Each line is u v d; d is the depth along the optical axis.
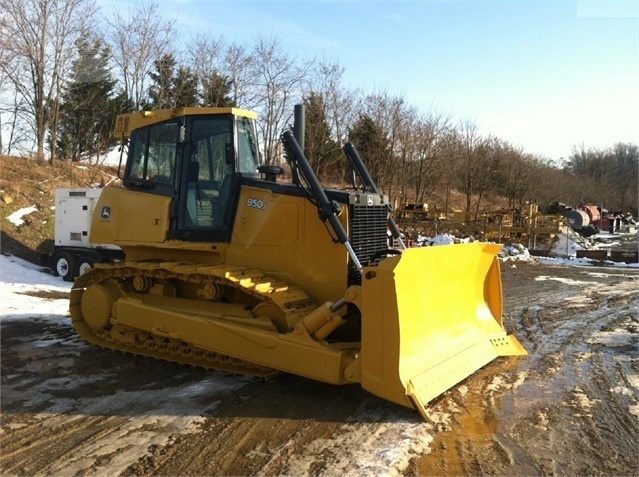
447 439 4.36
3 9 18.97
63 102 21.62
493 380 5.85
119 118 7.04
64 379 5.70
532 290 12.89
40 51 19.48
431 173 29.42
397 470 3.82
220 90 23.53
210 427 4.51
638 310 10.31
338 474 3.72
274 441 4.25
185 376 5.83
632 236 37.00
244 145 6.22
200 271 5.59
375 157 26.53
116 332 6.56
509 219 24.67
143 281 6.46
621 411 5.05
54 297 10.43
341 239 5.23
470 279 6.41
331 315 5.00
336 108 25.62
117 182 11.27
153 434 4.36
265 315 5.57
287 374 5.88
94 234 6.95
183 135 6.18
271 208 5.79
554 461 4.02
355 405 5.02
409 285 5.06
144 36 23.09
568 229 24.75
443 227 22.98
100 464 3.85
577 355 6.99
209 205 6.10
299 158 5.46
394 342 4.61
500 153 35.41
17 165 18.14
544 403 5.21
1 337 7.38
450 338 5.75
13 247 14.18
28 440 4.24
